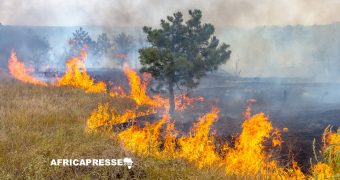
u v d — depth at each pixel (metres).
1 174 6.05
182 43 19.45
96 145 7.71
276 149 10.35
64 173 6.30
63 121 12.52
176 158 8.06
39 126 11.12
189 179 6.54
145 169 6.68
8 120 11.55
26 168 6.30
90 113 15.06
